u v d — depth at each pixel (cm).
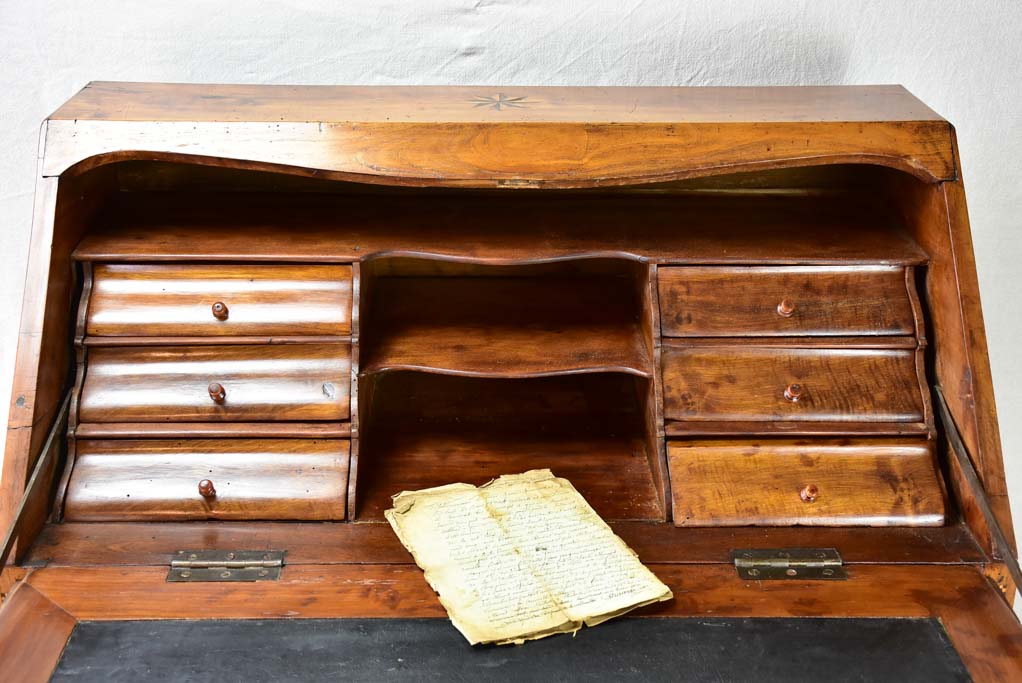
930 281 174
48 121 161
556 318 188
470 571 154
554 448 188
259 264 172
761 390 172
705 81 218
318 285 171
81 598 147
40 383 160
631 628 143
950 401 169
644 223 186
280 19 211
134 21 210
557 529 164
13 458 156
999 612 147
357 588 151
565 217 188
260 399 170
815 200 199
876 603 149
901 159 165
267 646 139
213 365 171
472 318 188
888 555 159
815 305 173
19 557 154
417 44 214
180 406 169
